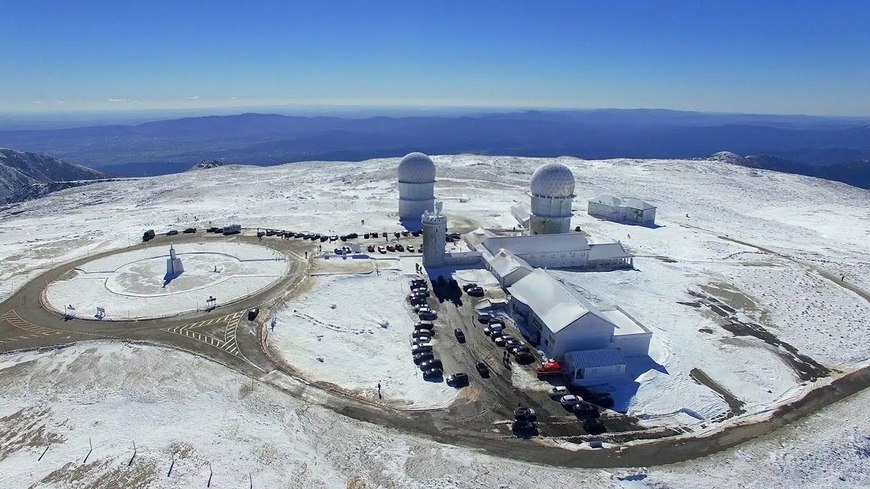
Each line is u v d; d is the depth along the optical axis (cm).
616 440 4300
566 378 5191
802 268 8650
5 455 3966
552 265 8456
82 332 5975
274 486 3684
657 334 6200
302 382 5025
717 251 9556
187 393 4788
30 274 7831
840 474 3950
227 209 12475
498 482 3781
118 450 4031
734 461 4066
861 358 5747
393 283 7556
